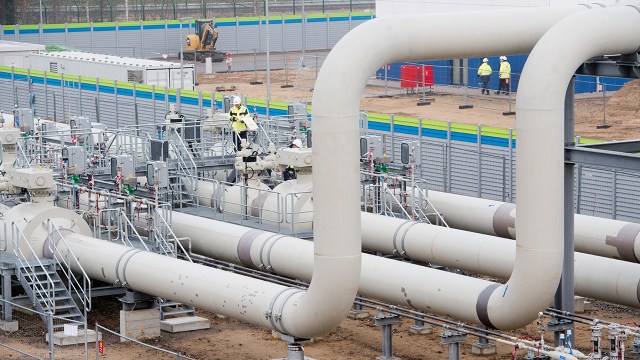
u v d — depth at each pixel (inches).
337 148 1127.6
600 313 1540.4
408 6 3376.0
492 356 1359.5
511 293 1194.0
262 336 1450.5
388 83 3489.2
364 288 1398.9
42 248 1507.1
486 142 1973.4
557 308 1341.0
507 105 3004.4
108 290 1505.9
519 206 1168.2
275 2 5984.3
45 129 2047.2
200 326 1478.8
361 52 1147.3
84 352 1378.0
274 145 1831.9
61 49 3831.2
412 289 1331.2
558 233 1163.9
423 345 1406.3
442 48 1205.7
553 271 1167.0
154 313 1448.1
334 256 1141.7
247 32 4626.0
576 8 1277.1
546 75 1152.8
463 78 3307.1
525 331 1449.3
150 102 2640.3
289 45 4675.2
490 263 1459.2
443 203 1755.7
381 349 1391.5
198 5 5762.8
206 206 1804.9
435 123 2071.9
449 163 2043.6
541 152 1152.8
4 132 1676.9
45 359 1339.8
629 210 1766.7
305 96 3356.3
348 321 1510.8
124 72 3019.2
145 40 4498.0
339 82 1130.7
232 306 1298.0
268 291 1267.2
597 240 1523.1
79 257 1483.8
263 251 1513.3
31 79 2984.7
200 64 4330.7
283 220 1643.7
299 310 1201.4
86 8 5196.9
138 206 1563.7
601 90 3137.3
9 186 1562.5
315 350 1387.8
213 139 1996.8
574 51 1167.6
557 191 1160.2
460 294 1269.7
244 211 1721.2
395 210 1780.3
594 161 1293.1
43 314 1391.5
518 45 1248.2
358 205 1144.2
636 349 1354.6
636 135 2571.4
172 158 1833.2
